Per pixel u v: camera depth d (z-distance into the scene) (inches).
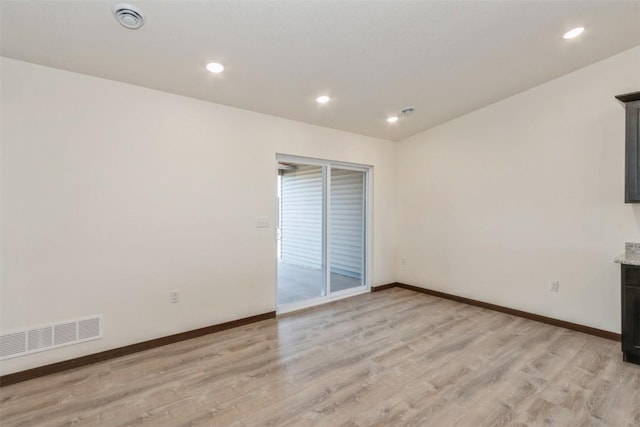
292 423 77.0
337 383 94.3
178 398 87.0
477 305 166.2
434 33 96.6
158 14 78.2
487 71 124.3
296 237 174.4
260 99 132.0
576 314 132.6
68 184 101.9
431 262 188.2
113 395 88.4
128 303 113.1
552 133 137.9
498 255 157.5
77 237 103.6
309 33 90.9
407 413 80.6
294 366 104.3
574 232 132.7
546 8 90.1
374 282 197.5
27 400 85.9
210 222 131.6
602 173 125.0
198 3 75.6
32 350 96.7
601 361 106.5
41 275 98.0
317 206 177.5
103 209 108.0
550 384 93.1
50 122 98.7
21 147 94.7
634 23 99.8
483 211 163.2
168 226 121.3
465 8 86.7
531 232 145.6
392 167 206.4
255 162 145.0
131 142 113.1
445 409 82.1
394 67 114.7
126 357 110.7
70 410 81.9
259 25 85.5
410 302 174.7
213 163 132.3
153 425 76.4
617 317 122.4
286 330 135.3
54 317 100.1
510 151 151.9
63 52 91.7
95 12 76.1
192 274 127.2
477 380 95.6
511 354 112.0
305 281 177.3
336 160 177.2
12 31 81.7
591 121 127.2
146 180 116.3
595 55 119.6
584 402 84.6
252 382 94.8
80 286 104.3
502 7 87.9
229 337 128.1
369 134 189.3
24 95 95.0
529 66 123.8
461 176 172.2
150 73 106.1
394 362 106.8
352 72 115.6
